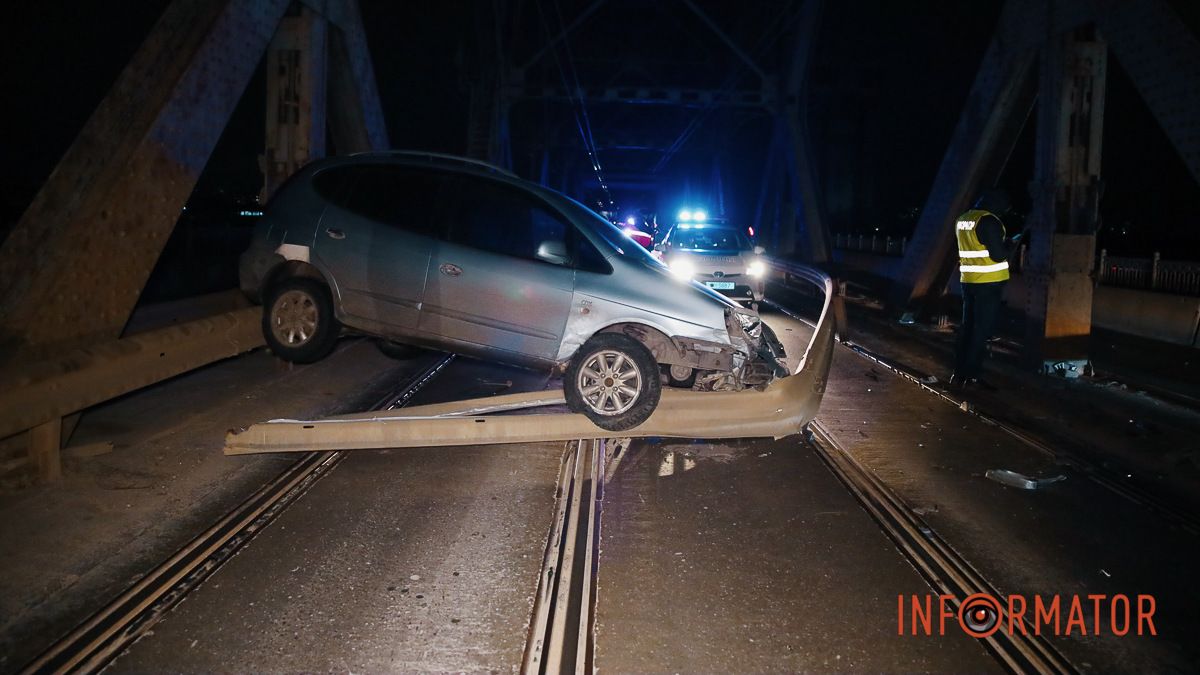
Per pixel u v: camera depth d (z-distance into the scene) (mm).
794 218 30609
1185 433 7742
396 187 7316
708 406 6523
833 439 7469
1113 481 6414
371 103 11258
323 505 5594
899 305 15789
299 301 7508
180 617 4078
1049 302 10133
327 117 11047
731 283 16078
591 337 6695
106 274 6199
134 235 6406
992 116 12188
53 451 5742
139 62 6488
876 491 6109
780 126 30109
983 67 12477
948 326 14727
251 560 4723
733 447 7211
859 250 32406
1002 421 8070
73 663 3664
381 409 7844
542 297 6727
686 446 7207
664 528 5355
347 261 7242
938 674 3750
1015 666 3828
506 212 7020
